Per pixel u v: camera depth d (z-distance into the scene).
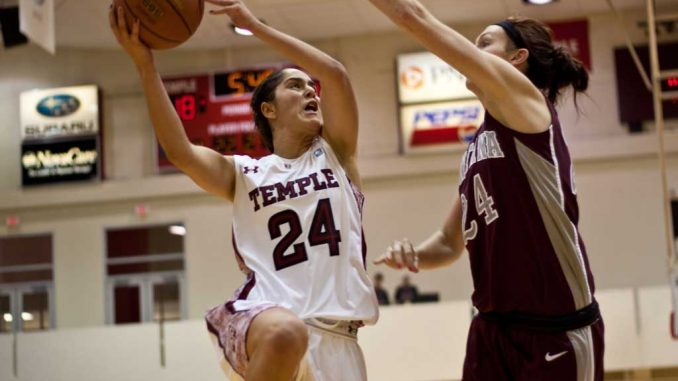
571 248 3.15
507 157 3.17
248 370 2.81
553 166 3.16
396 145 14.82
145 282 15.29
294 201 3.31
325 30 14.86
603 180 13.93
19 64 16.19
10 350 11.16
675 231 7.80
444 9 13.92
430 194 14.55
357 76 15.08
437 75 14.67
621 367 10.15
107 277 15.39
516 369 3.25
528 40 3.45
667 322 10.12
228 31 14.73
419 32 3.00
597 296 10.31
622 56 14.20
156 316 15.21
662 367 10.08
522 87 3.11
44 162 15.77
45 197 15.68
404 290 13.07
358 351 3.29
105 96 15.94
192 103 15.23
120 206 15.50
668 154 13.80
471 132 14.50
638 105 14.09
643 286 13.62
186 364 10.79
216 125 15.15
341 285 3.22
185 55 15.62
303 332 2.81
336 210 3.31
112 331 11.01
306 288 3.19
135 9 3.19
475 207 3.30
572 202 3.22
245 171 3.41
